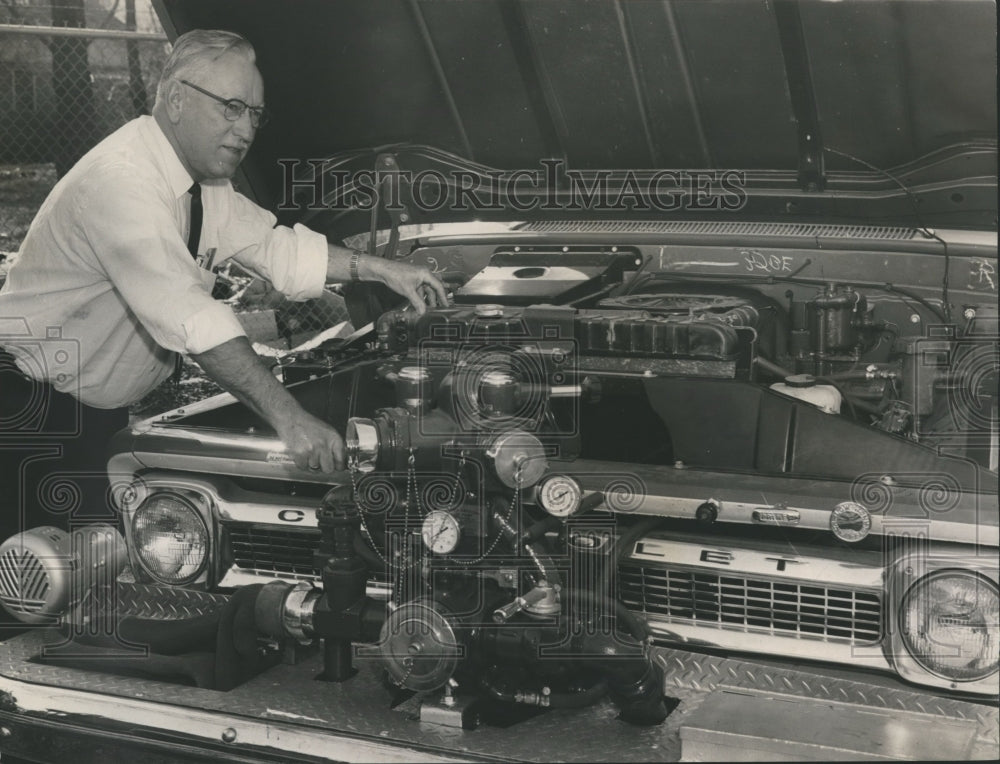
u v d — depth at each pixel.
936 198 3.14
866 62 2.94
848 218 3.29
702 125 3.25
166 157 2.69
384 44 3.24
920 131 3.06
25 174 6.73
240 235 3.09
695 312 2.70
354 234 3.68
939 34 2.78
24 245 2.80
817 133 3.17
